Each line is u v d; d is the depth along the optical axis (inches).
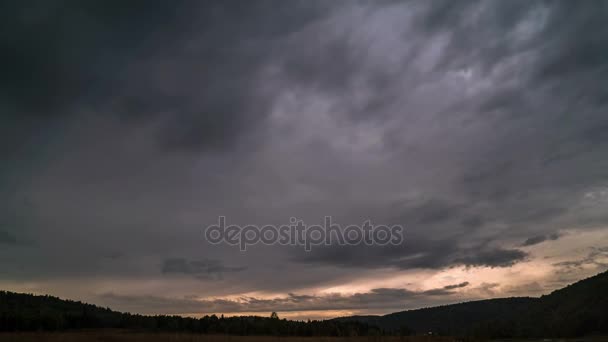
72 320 4163.4
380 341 2792.8
